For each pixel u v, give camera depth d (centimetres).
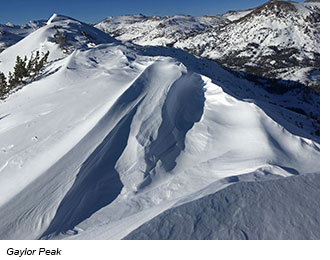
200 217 500
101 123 1007
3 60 3816
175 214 511
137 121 1066
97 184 805
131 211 702
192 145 1072
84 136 938
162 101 1216
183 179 826
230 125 1182
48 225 664
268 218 492
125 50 2895
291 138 1087
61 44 3534
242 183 609
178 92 1432
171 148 1027
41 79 2059
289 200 541
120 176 852
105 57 2462
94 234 588
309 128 2178
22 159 885
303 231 457
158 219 500
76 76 1925
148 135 1013
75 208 722
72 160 837
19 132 1110
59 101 1390
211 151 1020
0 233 636
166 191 776
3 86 2086
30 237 630
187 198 604
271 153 933
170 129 1104
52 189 742
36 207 697
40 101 1485
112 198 780
